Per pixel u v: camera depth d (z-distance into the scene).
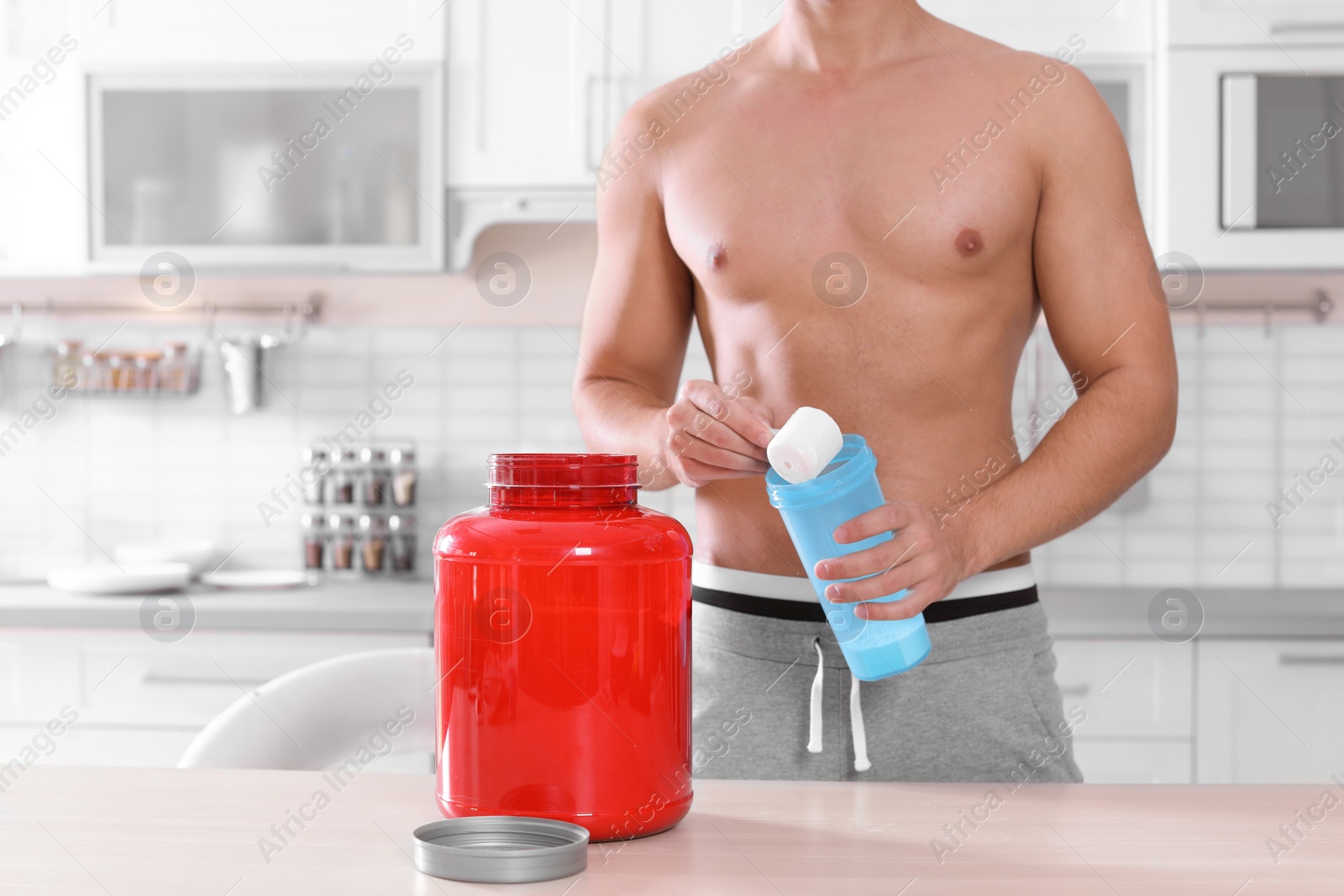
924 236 0.96
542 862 0.51
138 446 2.52
